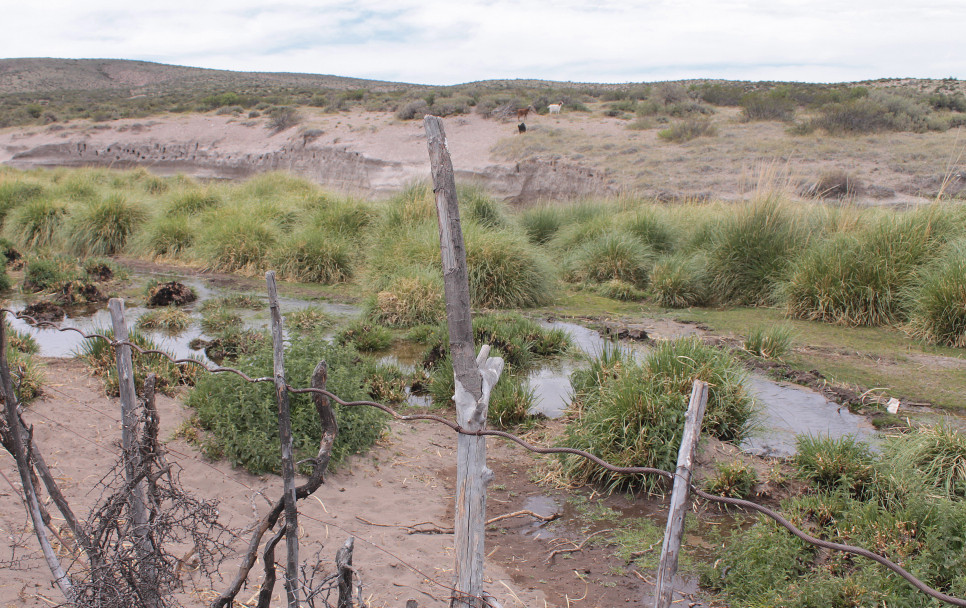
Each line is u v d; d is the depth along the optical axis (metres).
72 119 46.91
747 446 5.64
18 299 10.73
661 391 5.44
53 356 7.50
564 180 25.83
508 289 10.91
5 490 4.20
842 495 4.55
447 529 4.40
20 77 98.06
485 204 14.24
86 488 4.37
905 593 3.35
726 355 6.13
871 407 6.47
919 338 8.70
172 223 14.82
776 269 10.70
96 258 13.55
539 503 4.88
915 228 9.72
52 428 5.26
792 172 22.36
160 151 39.38
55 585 3.26
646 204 15.78
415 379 7.25
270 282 2.34
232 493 4.55
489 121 36.25
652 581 3.91
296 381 5.09
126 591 2.35
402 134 35.16
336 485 4.88
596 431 5.29
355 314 10.36
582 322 9.89
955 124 29.75
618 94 43.81
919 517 3.94
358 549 4.01
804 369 7.57
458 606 2.52
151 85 90.56
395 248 11.91
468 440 2.43
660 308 10.80
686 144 28.27
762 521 4.12
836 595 3.36
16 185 17.67
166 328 9.21
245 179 35.22
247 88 67.06
